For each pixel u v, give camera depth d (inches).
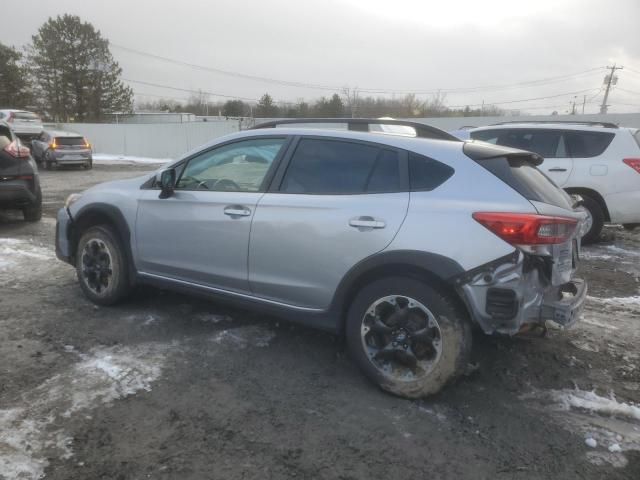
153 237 173.2
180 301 197.6
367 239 130.2
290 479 102.4
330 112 2711.6
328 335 170.2
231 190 159.2
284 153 151.9
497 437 117.6
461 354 124.3
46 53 1941.4
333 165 143.9
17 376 138.2
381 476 104.0
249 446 112.1
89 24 1991.9
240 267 154.4
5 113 976.9
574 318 124.9
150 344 160.1
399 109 2785.4
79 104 2004.2
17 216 384.2
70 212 197.0
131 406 125.5
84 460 105.6
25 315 180.9
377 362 133.7
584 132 307.7
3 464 103.1
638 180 293.1
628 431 121.7
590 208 304.3
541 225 118.4
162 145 1285.7
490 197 123.3
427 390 127.3
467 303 121.0
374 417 124.0
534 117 1148.5
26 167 333.1
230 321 179.6
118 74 2087.8
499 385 140.9
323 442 114.1
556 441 116.8
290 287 145.3
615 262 277.7
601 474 106.3
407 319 128.5
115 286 183.9
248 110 2967.5
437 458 109.9
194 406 126.6
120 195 182.9
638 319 193.2
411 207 127.5
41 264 247.0
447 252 121.3
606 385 142.9
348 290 135.5
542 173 148.6
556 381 144.3
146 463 105.5
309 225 139.3
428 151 133.7
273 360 152.0
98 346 157.6
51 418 119.3
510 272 117.9
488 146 138.3
